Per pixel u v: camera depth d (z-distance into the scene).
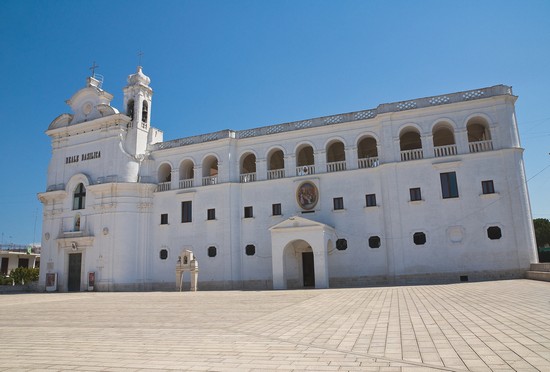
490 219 32.53
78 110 49.09
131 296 30.45
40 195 47.75
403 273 33.66
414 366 7.23
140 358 8.78
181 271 37.88
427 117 35.59
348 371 7.09
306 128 39.41
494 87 34.28
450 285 28.00
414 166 34.94
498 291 20.73
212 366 7.82
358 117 38.34
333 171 37.72
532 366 6.86
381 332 10.74
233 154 41.97
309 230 34.28
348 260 35.78
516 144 33.31
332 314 15.03
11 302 27.64
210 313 17.00
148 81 49.53
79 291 43.56
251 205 40.22
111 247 42.59
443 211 33.66
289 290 31.12
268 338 10.63
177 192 43.22
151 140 47.50
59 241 45.59
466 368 6.96
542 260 46.84
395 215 34.59
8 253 70.75
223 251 39.66
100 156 46.06
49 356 9.34
